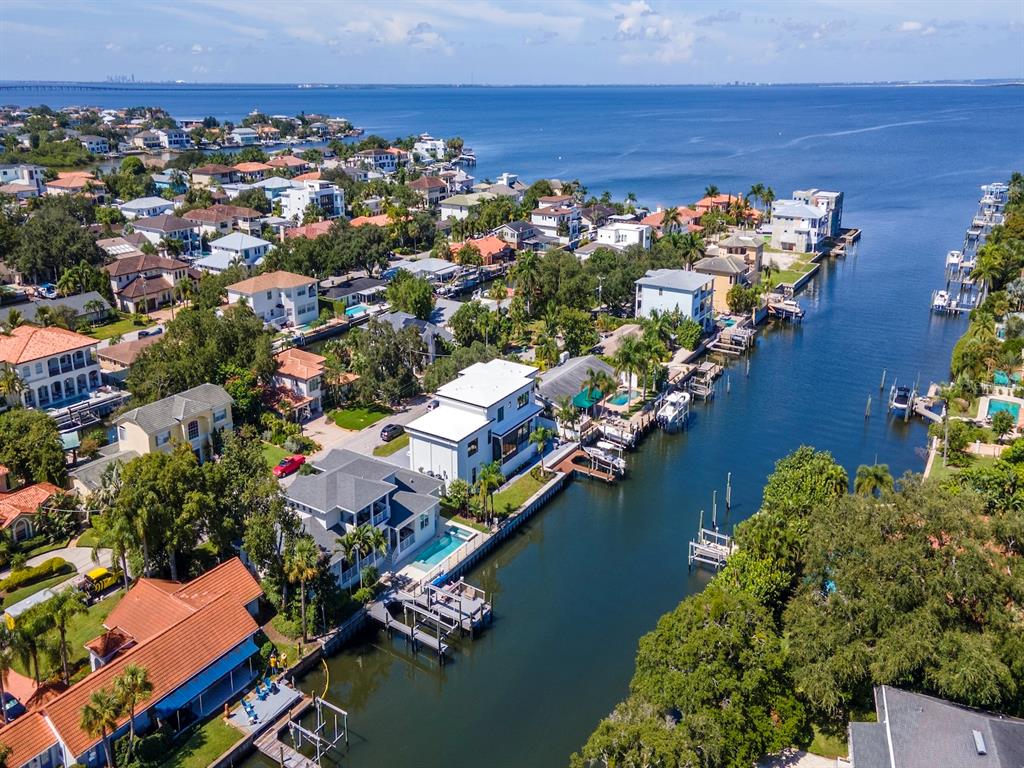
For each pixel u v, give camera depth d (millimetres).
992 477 77250
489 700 60031
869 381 123312
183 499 66812
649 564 77375
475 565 77188
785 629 57500
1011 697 48906
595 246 179500
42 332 108750
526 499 86438
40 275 161125
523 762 54031
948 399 105125
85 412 104812
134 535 63719
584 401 104250
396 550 74375
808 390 120250
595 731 53906
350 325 144625
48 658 55750
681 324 133875
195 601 60531
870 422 108562
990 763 42094
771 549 62438
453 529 80312
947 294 159500
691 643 50781
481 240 187875
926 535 53688
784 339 143750
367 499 71625
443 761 54188
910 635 49250
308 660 62156
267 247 175375
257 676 59594
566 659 64188
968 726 44844
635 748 46656
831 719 53625
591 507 88188
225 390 97688
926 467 92500
